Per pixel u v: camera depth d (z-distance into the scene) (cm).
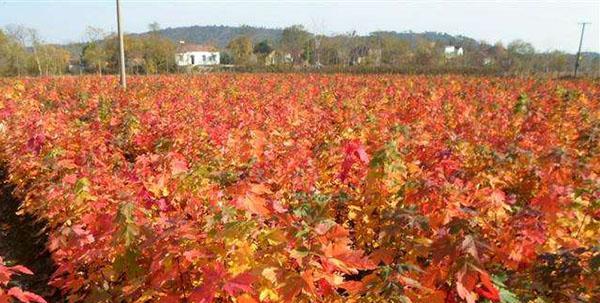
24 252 723
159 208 479
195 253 300
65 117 1269
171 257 308
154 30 8075
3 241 768
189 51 11531
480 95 1644
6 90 2034
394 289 279
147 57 6781
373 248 484
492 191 443
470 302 265
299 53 8744
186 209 430
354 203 538
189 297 282
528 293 337
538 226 364
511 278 349
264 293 289
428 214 402
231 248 313
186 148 757
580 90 1886
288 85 2328
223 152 708
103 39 6769
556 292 329
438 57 6994
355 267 288
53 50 6969
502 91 1939
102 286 391
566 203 447
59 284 415
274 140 802
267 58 8712
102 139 870
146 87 2317
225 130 832
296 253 286
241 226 312
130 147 978
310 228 312
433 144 675
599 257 313
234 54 9106
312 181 576
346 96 1644
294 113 1139
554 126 1010
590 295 325
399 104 1409
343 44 8706
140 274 339
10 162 930
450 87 2161
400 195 436
